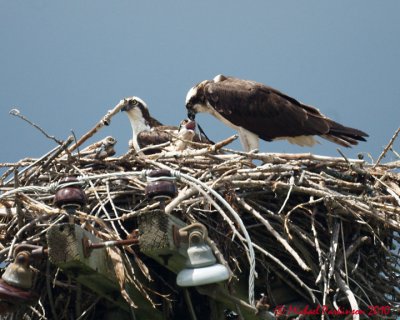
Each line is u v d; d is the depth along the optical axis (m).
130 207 12.20
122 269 10.20
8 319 11.53
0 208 12.02
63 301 11.77
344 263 12.30
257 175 12.48
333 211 12.43
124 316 11.68
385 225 12.54
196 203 11.62
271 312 11.73
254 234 12.29
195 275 9.64
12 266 9.70
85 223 10.80
